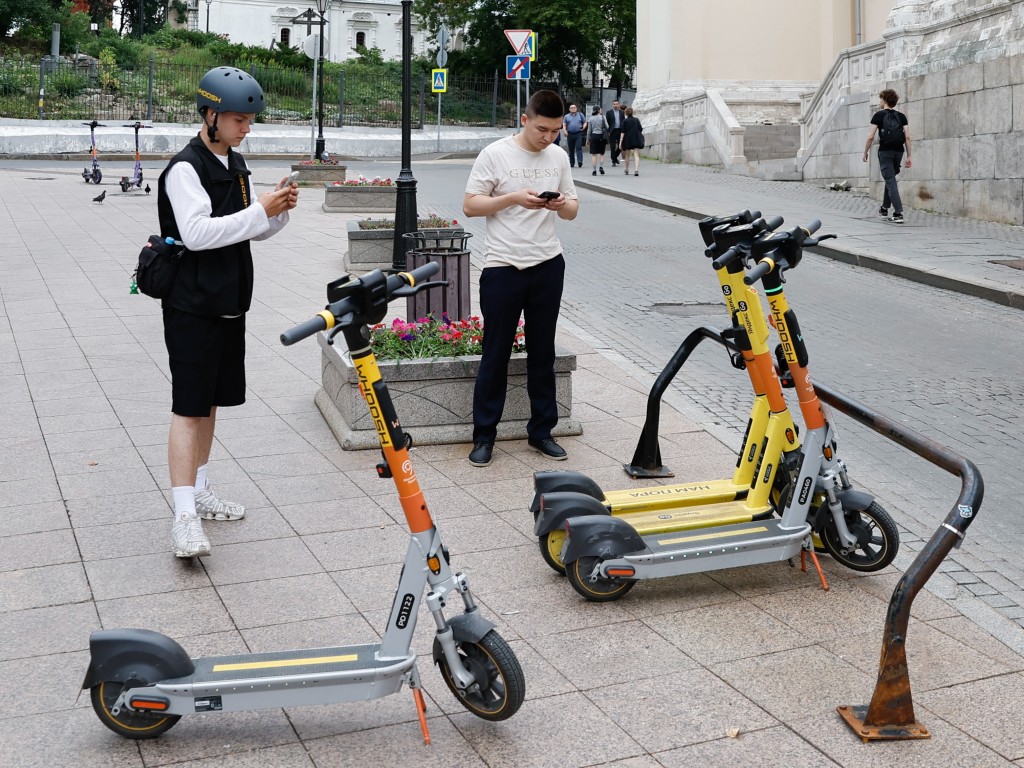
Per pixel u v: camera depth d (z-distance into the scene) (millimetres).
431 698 3613
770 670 3773
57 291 10711
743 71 29984
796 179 23172
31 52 44781
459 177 24312
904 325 10062
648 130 31391
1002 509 5664
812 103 22719
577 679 3709
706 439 6480
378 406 3270
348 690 3344
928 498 5805
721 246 4477
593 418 6895
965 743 3344
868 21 27297
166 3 71625
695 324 9922
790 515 4430
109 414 6734
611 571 4176
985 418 7242
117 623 4070
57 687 3639
